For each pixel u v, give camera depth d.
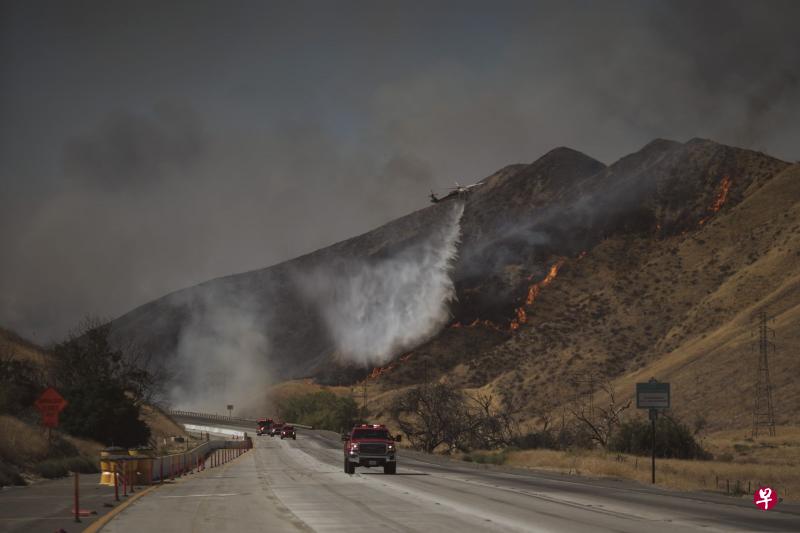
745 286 129.25
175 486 34.19
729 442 78.62
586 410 111.50
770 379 96.00
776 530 19.05
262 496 28.55
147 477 35.47
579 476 42.81
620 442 66.31
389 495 28.95
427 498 27.62
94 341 75.31
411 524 19.83
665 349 127.25
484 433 85.81
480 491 30.98
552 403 126.56
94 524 19.70
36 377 70.38
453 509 23.70
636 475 41.91
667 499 28.05
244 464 57.03
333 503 25.69
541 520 20.78
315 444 103.38
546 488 32.94
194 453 52.53
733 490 33.38
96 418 62.53
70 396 63.66
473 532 18.22
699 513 23.05
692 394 101.38
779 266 128.38
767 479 40.62
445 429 87.38
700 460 60.97
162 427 105.38
